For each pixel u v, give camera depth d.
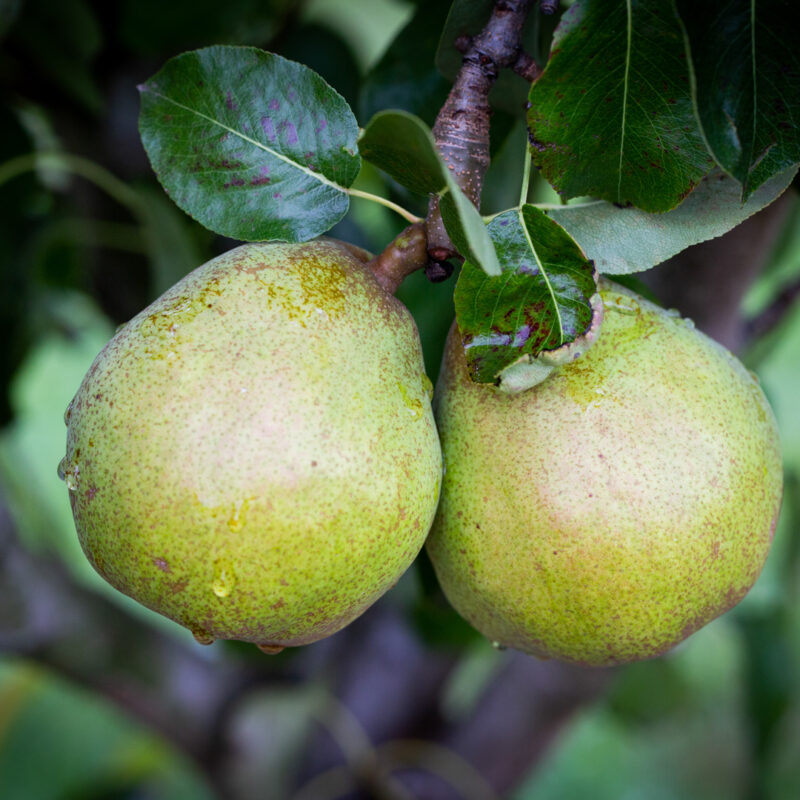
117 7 0.56
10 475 0.72
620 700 0.86
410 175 0.39
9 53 0.55
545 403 0.41
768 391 0.60
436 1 0.46
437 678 0.68
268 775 0.68
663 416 0.41
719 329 0.54
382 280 0.41
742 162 0.39
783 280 0.69
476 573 0.42
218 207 0.41
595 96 0.40
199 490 0.38
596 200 0.42
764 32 0.39
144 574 0.39
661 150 0.40
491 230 0.40
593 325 0.40
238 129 0.41
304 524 0.39
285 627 0.40
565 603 0.41
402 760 0.67
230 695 0.66
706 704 1.14
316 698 0.67
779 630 0.79
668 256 0.42
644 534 0.40
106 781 0.85
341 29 0.62
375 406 0.40
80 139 0.58
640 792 1.26
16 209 0.59
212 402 0.39
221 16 0.56
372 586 0.40
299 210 0.41
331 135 0.41
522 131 0.46
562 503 0.41
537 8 0.44
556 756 1.22
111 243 0.60
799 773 1.00
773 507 0.42
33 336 0.66
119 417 0.39
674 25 0.39
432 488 0.41
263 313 0.40
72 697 1.02
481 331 0.40
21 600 0.61
